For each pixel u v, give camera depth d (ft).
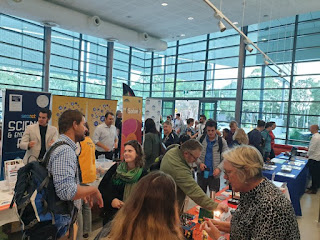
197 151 6.20
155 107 25.80
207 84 37.50
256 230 3.43
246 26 33.04
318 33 28.04
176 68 41.04
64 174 4.86
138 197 2.65
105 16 28.81
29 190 4.77
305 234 11.48
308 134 28.89
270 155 21.54
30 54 30.94
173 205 2.66
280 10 24.64
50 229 4.87
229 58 35.01
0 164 13.24
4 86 29.40
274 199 3.46
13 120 13.55
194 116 38.42
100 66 38.70
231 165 3.73
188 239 5.42
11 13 23.68
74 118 5.38
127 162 6.81
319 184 18.15
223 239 4.70
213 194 7.36
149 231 2.47
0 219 7.38
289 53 30.04
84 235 9.77
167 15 27.66
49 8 24.02
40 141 11.12
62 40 34.01
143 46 35.37
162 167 6.48
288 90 30.14
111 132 14.89
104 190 6.87
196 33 33.99
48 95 14.92
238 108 33.37
